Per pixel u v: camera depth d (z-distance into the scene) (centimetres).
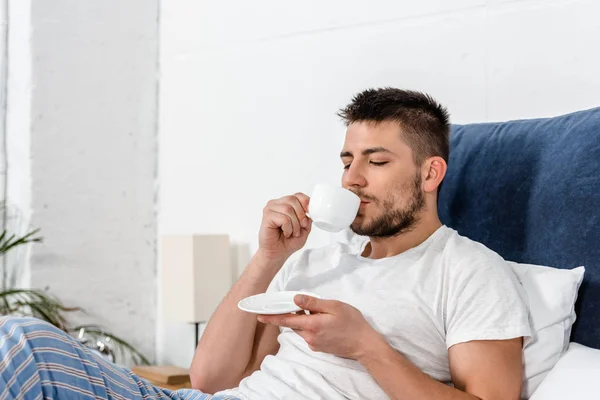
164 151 353
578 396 151
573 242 187
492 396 154
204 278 304
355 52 280
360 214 183
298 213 192
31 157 327
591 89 223
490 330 159
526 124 211
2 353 136
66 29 335
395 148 182
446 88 255
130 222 351
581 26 226
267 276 197
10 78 337
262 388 173
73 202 336
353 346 160
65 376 143
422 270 175
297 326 160
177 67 347
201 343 201
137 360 349
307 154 295
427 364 168
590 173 188
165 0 353
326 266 192
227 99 324
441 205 214
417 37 263
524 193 200
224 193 325
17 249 330
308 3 295
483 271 168
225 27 326
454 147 219
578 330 180
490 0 245
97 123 343
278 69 305
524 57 237
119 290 347
